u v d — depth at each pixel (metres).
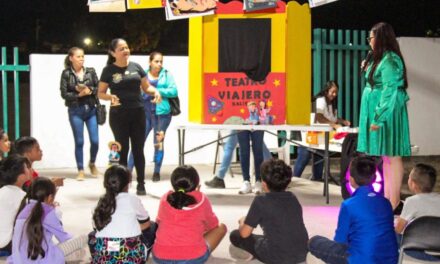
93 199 6.99
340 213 4.01
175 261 4.10
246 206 6.66
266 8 6.79
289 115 6.95
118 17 22.41
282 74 6.93
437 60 10.22
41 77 9.08
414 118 10.20
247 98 6.95
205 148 9.84
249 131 7.27
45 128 9.16
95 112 8.28
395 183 5.68
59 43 23.17
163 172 9.00
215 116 6.96
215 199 7.02
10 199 4.30
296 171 8.62
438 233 3.74
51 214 4.02
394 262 3.90
